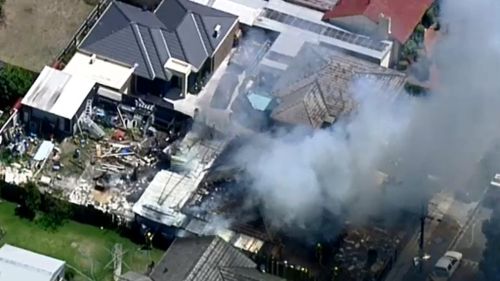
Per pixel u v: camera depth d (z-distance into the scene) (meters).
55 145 189.62
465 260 177.12
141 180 185.88
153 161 188.12
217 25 199.62
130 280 166.88
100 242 178.88
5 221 180.62
